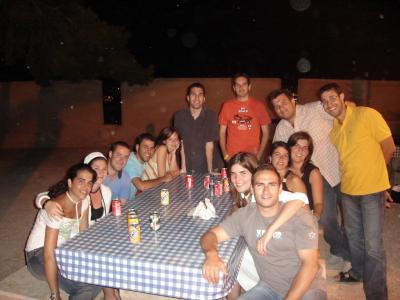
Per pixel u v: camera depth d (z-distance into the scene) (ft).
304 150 11.73
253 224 8.41
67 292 9.66
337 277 12.69
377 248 10.77
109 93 35.53
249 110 16.74
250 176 9.87
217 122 17.35
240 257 9.12
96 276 8.22
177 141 15.66
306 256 7.88
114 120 35.96
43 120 36.45
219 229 8.69
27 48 33.86
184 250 8.36
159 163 15.12
